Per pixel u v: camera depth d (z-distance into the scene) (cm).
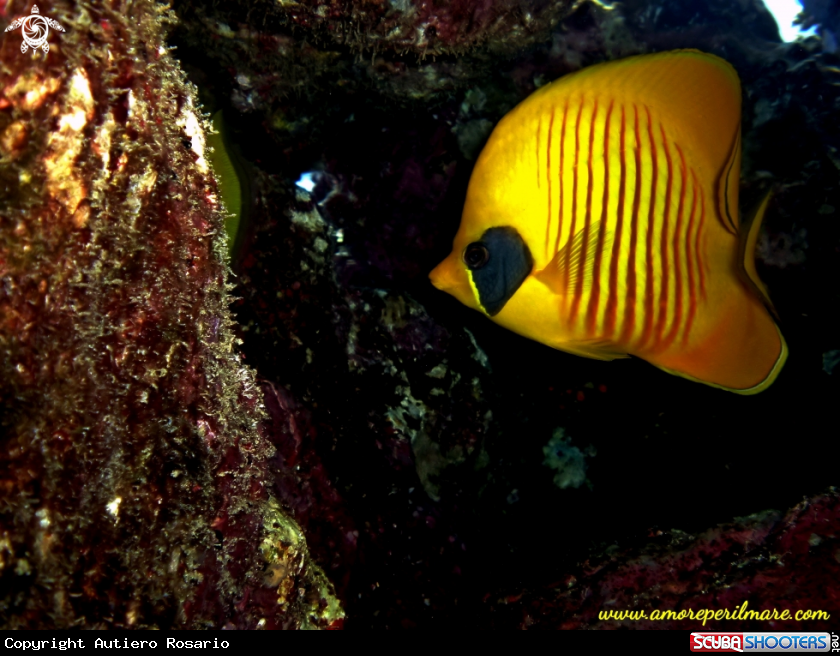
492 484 50
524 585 39
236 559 30
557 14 43
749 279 34
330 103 47
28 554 25
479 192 36
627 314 36
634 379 51
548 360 52
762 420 47
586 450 53
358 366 47
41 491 25
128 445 26
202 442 29
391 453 46
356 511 42
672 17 50
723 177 34
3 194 24
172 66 28
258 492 32
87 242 25
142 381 26
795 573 32
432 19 37
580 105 34
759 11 50
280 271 46
